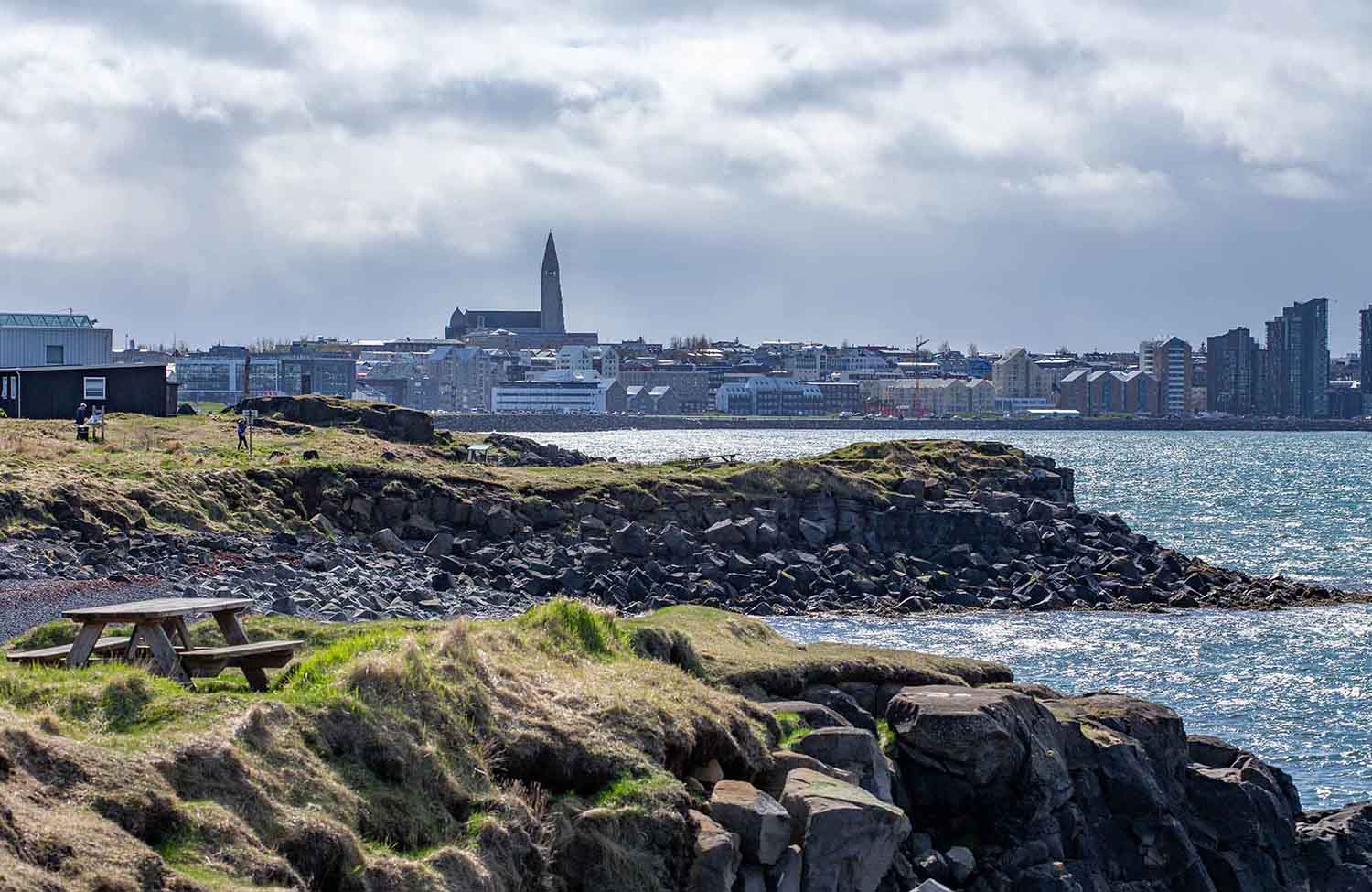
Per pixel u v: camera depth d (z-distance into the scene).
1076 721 36.00
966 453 126.50
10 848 17.28
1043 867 31.94
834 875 27.06
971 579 98.31
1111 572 100.94
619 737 26.39
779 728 31.42
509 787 24.44
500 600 80.50
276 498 91.12
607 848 24.06
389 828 22.17
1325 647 80.00
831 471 105.94
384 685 24.14
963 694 34.31
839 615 88.38
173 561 71.06
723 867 25.09
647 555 94.25
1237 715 63.91
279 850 20.17
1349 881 37.75
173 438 113.44
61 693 21.98
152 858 18.25
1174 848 35.00
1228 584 102.50
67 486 77.81
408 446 128.12
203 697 22.70
